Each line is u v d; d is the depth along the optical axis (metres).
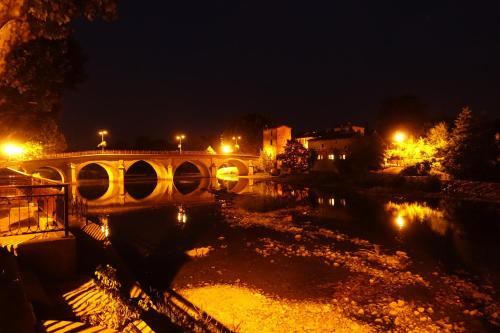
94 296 9.52
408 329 12.66
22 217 14.67
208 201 50.31
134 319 9.19
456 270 19.14
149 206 45.97
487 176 47.34
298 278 17.89
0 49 6.59
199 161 98.19
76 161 75.31
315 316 13.65
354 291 16.14
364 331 12.53
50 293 9.36
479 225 30.45
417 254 22.14
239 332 12.37
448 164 50.84
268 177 90.25
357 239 26.09
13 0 6.07
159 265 20.19
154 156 87.94
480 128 48.66
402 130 73.25
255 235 27.86
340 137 80.88
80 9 7.70
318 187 66.19
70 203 24.31
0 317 5.83
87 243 15.52
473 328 12.78
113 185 81.50
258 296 15.55
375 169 65.44
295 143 86.44
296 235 27.55
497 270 19.12
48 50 15.55
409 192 51.25
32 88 16.00
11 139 25.41
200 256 21.95
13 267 8.20
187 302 14.88
